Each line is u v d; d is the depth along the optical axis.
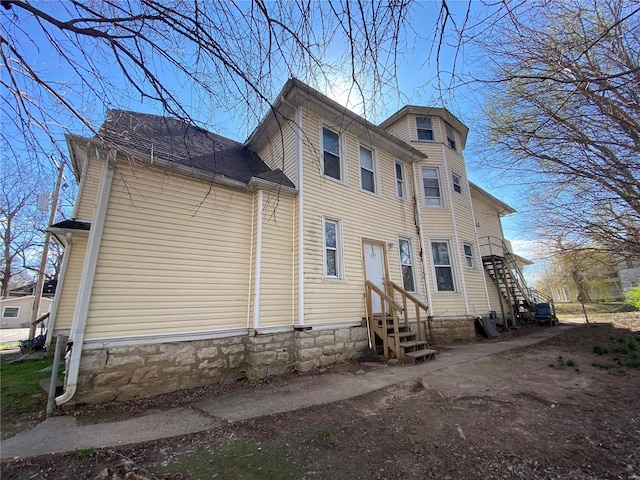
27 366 6.90
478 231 15.02
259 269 6.12
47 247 11.54
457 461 2.55
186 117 2.76
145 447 3.01
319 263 6.89
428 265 9.83
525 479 2.28
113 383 4.46
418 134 11.40
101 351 4.46
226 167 6.99
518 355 6.70
